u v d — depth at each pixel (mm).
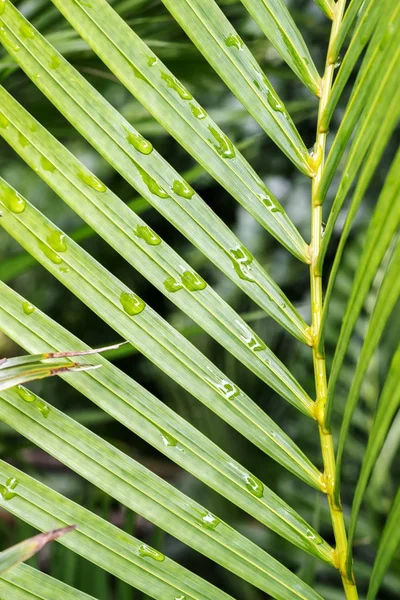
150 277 1186
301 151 1199
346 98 2377
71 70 1173
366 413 1978
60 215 3205
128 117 2047
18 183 3195
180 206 1188
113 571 1176
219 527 1186
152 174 1185
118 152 1181
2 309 1165
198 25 1186
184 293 1188
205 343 2203
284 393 1200
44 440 1168
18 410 1167
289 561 2123
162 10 1574
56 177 1175
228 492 1188
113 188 2955
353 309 1141
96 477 1173
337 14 1200
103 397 1178
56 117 1644
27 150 1171
